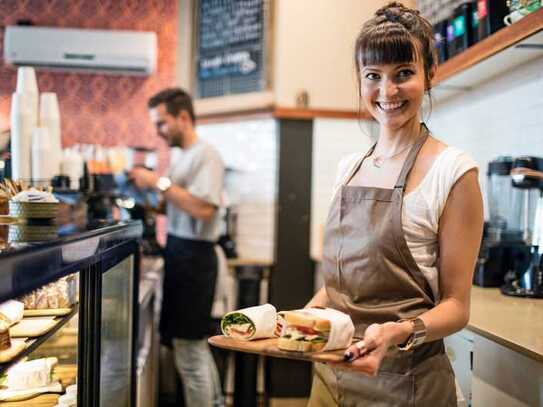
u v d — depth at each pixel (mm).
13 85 3084
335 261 1447
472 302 2145
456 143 3219
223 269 3365
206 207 3092
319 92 4008
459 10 2588
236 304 3838
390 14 1398
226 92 4328
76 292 1560
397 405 1353
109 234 1575
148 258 3693
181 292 3133
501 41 2068
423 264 1356
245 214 4176
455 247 1314
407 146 1430
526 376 1527
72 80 4234
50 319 1419
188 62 4449
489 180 2539
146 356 2654
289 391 3777
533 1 1981
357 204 1421
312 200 3959
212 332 3471
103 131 4281
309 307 1502
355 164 1540
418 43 1360
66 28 4051
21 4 4133
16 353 1171
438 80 2742
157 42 4359
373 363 1101
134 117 4324
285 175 3928
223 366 3709
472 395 1837
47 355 1613
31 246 1029
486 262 2488
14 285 910
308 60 4004
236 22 4254
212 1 4371
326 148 3982
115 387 1836
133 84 4324
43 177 2133
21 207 1398
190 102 3244
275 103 3975
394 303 1364
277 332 1304
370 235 1376
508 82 2621
